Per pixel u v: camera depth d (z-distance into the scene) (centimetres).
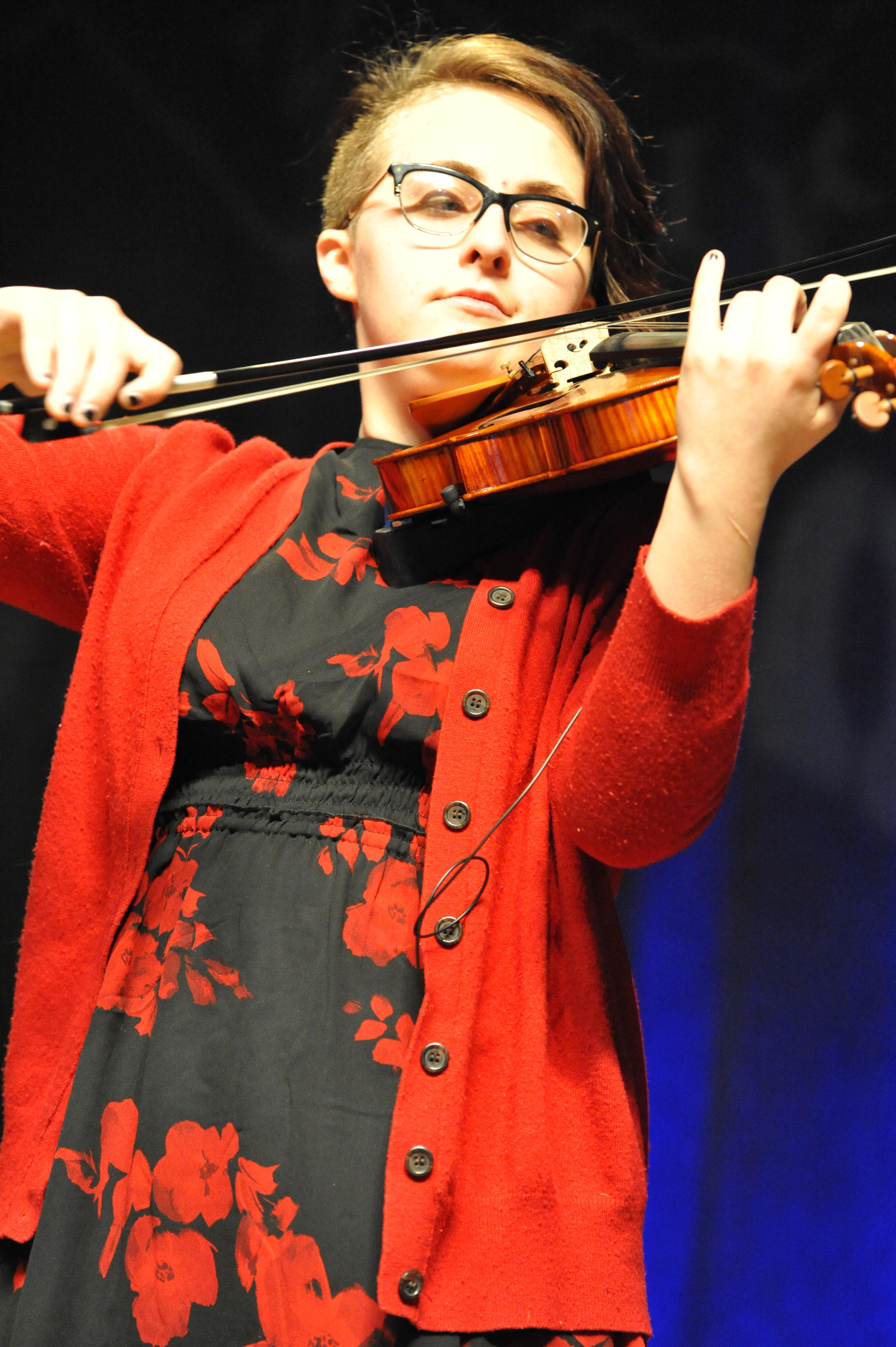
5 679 1078
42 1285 310
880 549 1092
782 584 1100
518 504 386
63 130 1148
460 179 439
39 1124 337
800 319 314
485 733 339
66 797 369
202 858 347
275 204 1152
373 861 335
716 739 304
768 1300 939
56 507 402
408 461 386
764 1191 966
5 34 1144
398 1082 311
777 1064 998
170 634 368
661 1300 947
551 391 427
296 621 371
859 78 1111
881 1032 993
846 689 1069
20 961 365
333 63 1146
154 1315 300
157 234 1151
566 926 330
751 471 302
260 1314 292
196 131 1155
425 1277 285
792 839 1048
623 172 503
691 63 1124
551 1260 292
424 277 427
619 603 380
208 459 434
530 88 477
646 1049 1012
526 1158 297
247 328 1144
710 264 323
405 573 382
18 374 349
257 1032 316
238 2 1149
